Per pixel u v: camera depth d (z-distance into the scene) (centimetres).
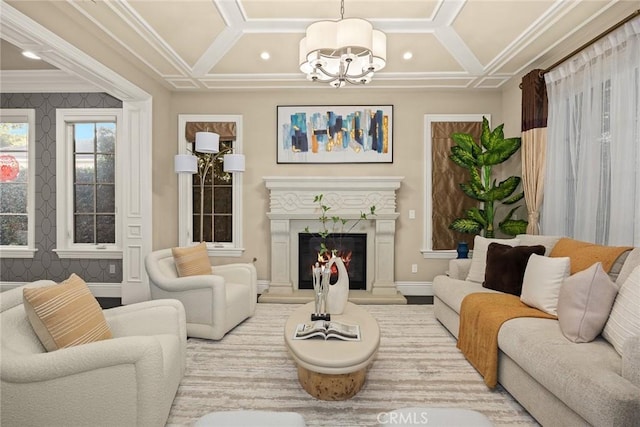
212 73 396
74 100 436
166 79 412
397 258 459
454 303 293
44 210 441
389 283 443
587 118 295
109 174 447
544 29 295
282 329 325
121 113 434
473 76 399
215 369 245
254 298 359
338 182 437
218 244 468
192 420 188
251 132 461
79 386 147
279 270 446
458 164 421
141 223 410
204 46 335
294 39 326
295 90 450
